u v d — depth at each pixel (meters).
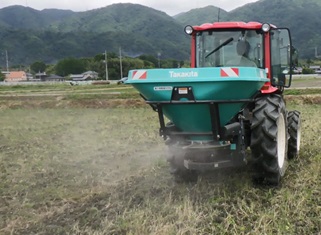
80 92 36.41
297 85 35.69
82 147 9.41
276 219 4.31
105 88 45.03
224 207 4.75
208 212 4.66
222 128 5.11
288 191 5.12
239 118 5.21
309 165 6.39
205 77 4.75
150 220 4.47
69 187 6.13
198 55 6.34
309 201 4.74
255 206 4.73
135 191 5.64
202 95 4.86
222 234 4.07
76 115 18.28
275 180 5.40
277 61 6.50
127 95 28.72
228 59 6.16
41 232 4.44
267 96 5.57
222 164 5.19
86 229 4.40
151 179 6.22
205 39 6.29
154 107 5.43
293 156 6.98
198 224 4.36
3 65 166.75
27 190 6.02
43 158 8.27
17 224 4.69
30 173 7.02
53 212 4.99
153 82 4.98
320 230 4.07
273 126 5.23
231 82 4.69
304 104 20.72
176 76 4.88
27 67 139.62
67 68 112.00
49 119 16.64
